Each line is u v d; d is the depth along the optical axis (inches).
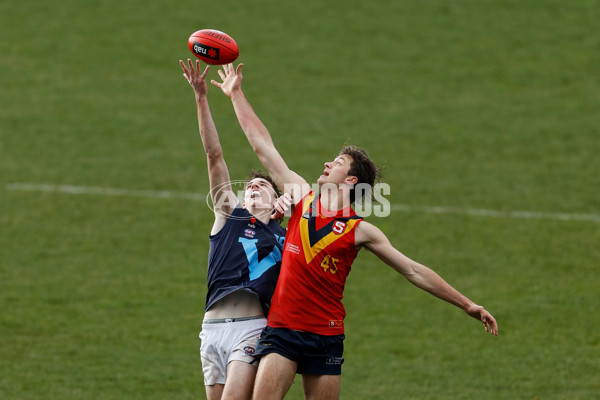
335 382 841.5
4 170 2087.8
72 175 2074.3
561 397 1229.1
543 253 1744.6
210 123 908.6
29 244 1755.7
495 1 2994.6
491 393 1243.8
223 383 904.3
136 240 1787.6
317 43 2763.3
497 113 2411.4
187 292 1583.4
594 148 2224.4
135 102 2458.2
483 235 1820.9
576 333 1440.7
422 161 2158.0
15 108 2404.0
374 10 2952.8
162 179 2066.9
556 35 2810.0
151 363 1328.7
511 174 2100.1
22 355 1341.0
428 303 1565.0
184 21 2869.1
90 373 1288.1
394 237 1807.3
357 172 842.2
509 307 1534.2
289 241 842.2
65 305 1520.7
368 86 2549.2
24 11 2925.7
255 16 2906.0
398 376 1299.2
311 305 826.2
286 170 882.8
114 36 2790.4
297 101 2461.9
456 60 2684.5
